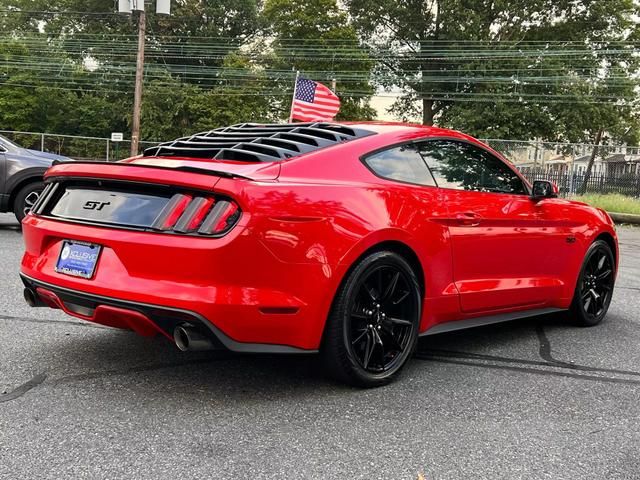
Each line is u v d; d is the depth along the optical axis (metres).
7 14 56.69
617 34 43.19
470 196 3.85
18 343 3.79
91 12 54.72
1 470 2.23
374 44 48.03
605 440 2.72
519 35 44.31
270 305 2.80
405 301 3.40
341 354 3.11
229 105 47.09
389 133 3.65
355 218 3.09
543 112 40.53
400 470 2.36
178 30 54.72
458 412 2.98
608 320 5.25
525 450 2.58
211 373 3.40
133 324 2.89
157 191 2.93
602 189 22.28
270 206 2.79
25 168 8.25
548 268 4.45
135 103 27.03
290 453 2.46
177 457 2.39
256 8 56.09
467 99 41.88
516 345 4.32
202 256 2.69
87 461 2.32
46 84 49.66
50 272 3.16
